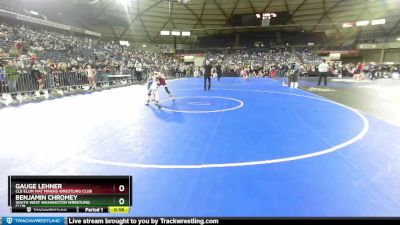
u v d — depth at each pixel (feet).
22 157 16.44
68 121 26.63
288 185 12.44
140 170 14.30
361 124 24.70
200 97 46.26
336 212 10.32
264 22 153.38
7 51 60.29
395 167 14.44
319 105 36.22
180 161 15.60
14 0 107.76
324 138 20.12
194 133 21.95
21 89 43.06
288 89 59.52
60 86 52.37
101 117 28.60
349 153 16.67
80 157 16.39
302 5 146.51
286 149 17.57
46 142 19.56
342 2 141.18
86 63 71.51
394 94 47.88
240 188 12.19
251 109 33.50
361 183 12.60
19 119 27.50
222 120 26.96
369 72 100.12
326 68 64.90
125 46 150.51
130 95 49.16
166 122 26.16
